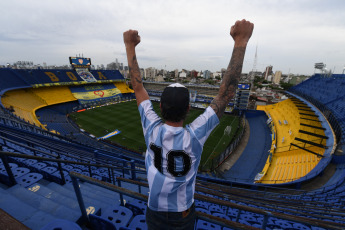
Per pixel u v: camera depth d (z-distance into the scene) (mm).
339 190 12320
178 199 1180
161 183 1157
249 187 16922
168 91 1120
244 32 1266
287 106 45531
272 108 51906
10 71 49688
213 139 35719
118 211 3334
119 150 27609
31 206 2826
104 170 9609
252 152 30797
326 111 27875
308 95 38750
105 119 44312
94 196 4629
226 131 39125
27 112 40531
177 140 1127
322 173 16938
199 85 76750
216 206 8070
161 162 1170
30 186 3953
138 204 4770
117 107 57281
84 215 2953
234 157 29219
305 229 5918
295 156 23250
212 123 1160
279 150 27172
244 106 53094
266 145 33375
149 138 1241
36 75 54875
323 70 43969
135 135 35062
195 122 1190
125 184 7746
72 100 57812
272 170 22531
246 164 27125
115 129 37812
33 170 6105
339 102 28672
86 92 64812
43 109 47719
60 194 3766
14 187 3389
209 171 25078
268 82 183125
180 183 1150
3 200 2883
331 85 36750
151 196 1231
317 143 23031
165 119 1172
